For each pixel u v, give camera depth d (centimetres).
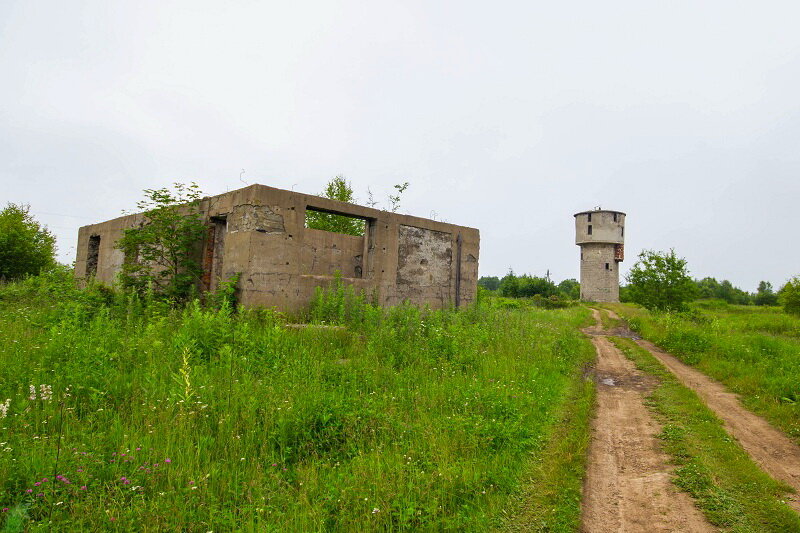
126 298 1190
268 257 1243
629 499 488
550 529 414
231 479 433
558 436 648
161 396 581
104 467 418
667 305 2558
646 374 1179
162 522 359
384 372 803
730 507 467
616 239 5356
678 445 642
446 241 1759
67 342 707
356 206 1458
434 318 1252
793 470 566
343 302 1270
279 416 552
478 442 564
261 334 912
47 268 2592
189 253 1424
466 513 424
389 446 543
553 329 1811
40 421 498
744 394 937
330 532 381
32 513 354
